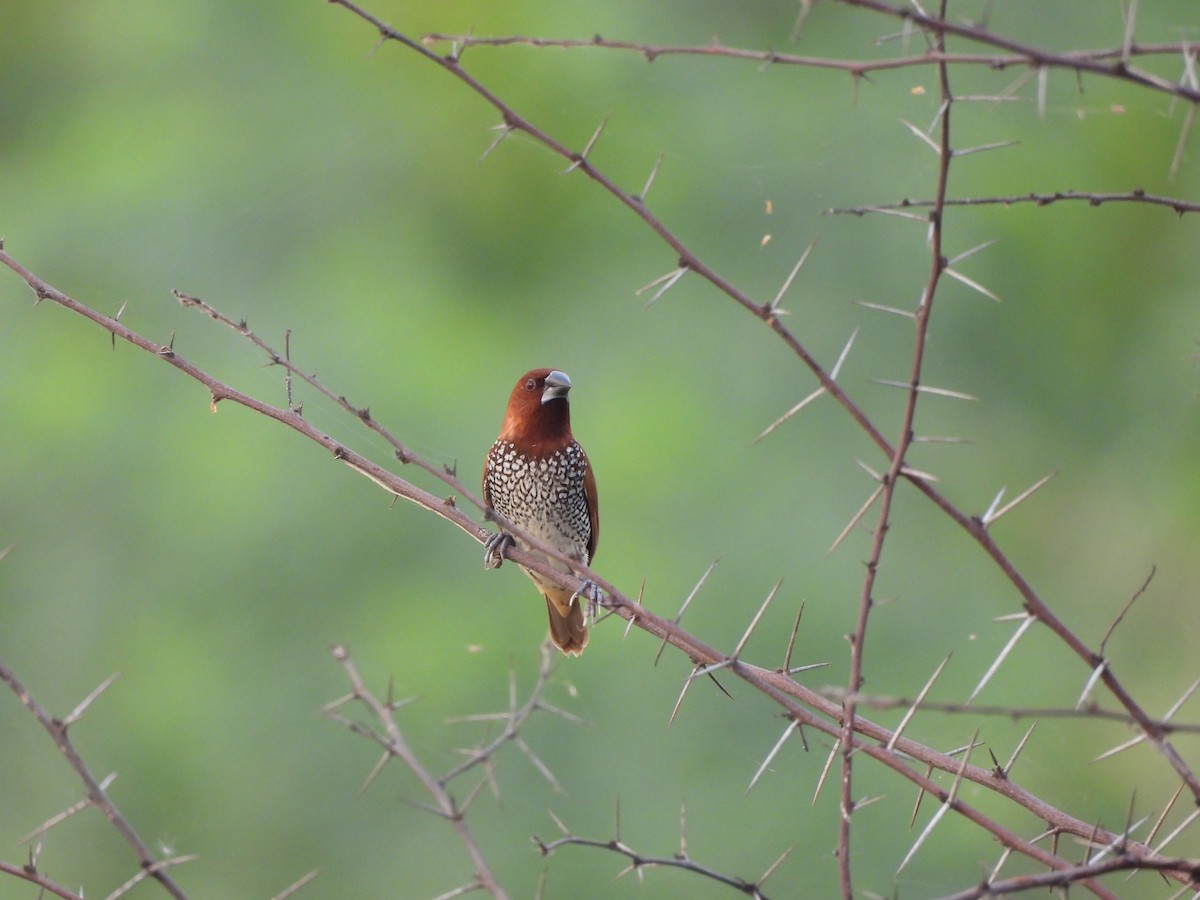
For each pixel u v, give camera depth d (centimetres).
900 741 481
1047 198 445
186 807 1239
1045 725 1283
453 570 1320
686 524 1362
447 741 1227
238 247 1512
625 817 1172
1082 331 1541
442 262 1587
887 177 1480
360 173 1592
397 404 1388
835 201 1477
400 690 1253
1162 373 1530
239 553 1313
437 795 431
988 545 410
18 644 1313
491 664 1258
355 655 1278
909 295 1470
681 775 1194
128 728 1275
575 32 1595
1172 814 1194
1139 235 1541
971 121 1502
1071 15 1491
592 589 730
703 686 1232
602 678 1239
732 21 1557
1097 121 1523
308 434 544
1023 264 1511
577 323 1543
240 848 1220
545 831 1171
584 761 1204
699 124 1538
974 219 1487
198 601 1309
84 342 1446
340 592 1307
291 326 1462
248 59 1623
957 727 1288
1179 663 1441
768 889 1138
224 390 542
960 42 1498
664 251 1528
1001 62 379
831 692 331
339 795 1229
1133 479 1519
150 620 1312
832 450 1441
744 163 1510
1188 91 369
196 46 1623
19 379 1426
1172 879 426
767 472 1408
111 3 1644
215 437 1380
